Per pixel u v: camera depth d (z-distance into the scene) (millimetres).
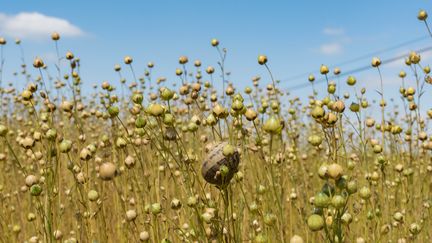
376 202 392
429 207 419
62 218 412
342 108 312
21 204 506
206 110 473
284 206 418
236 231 299
